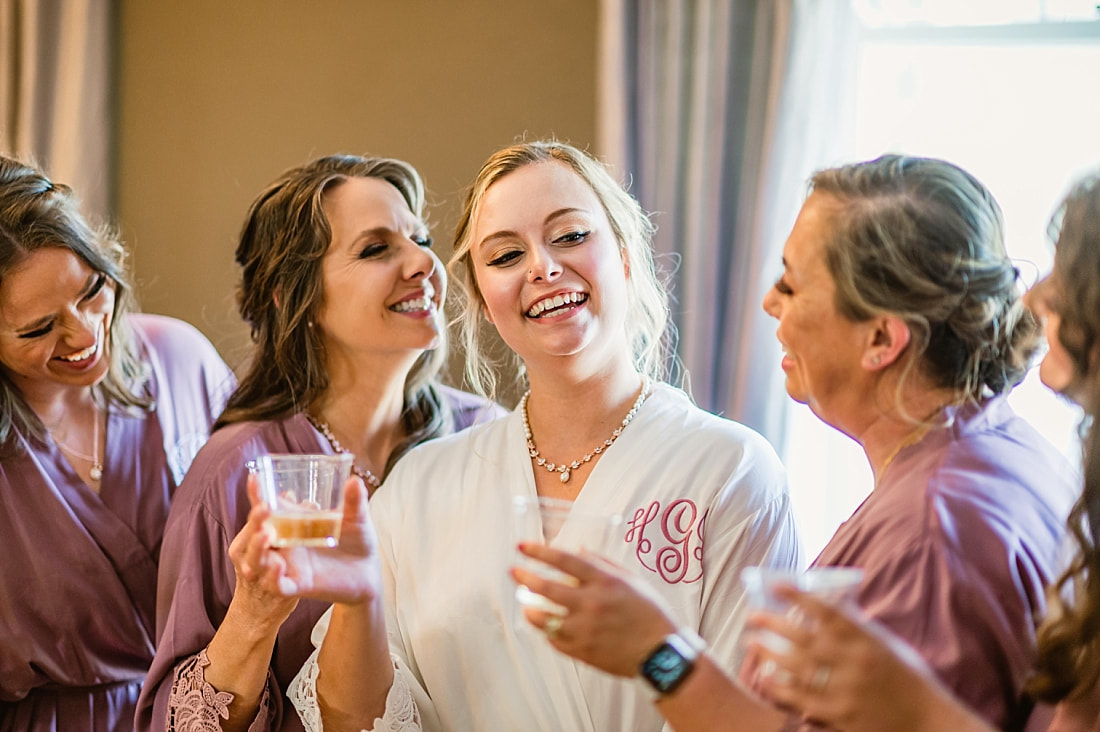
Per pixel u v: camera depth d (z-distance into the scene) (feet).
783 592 3.43
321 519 4.96
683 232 11.02
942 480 4.18
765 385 10.66
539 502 4.71
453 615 6.08
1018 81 11.29
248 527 5.10
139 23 12.76
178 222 12.74
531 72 11.89
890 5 11.55
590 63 11.73
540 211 6.09
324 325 7.47
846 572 3.50
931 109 11.51
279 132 12.53
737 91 10.87
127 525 7.93
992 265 4.32
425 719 6.09
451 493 6.52
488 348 8.35
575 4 11.77
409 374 7.92
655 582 5.78
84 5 12.42
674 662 3.81
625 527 5.88
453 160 12.10
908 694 3.37
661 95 11.06
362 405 7.63
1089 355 3.86
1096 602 3.71
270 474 4.99
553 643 3.96
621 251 6.47
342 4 12.35
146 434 8.23
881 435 4.56
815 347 4.49
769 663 3.54
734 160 10.90
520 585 4.05
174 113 12.73
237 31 12.60
